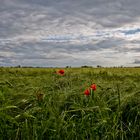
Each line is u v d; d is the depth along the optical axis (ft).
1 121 11.94
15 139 11.01
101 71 44.39
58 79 22.09
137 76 37.83
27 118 12.37
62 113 12.70
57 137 11.27
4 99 14.26
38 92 15.61
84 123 12.30
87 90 14.80
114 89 17.48
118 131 11.72
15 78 24.95
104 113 13.28
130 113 13.76
